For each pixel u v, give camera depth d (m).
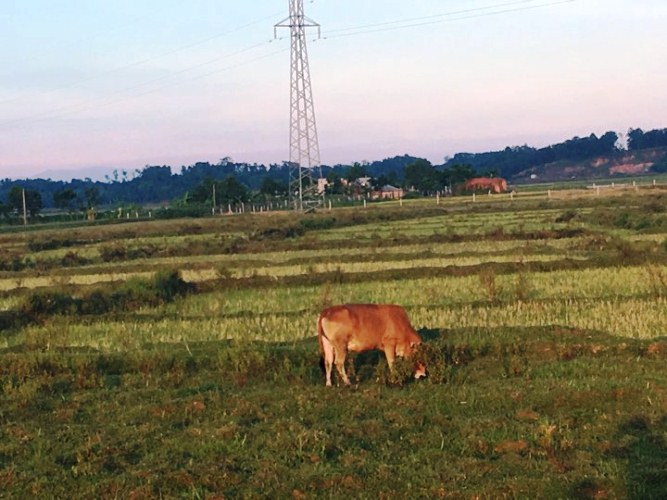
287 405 12.77
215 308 23.64
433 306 22.05
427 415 12.02
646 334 17.36
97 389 14.64
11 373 15.87
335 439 10.92
